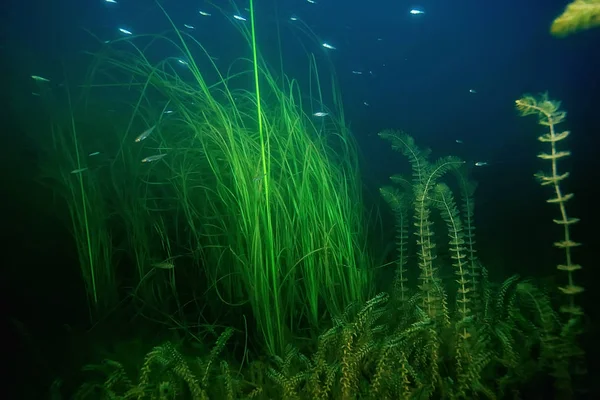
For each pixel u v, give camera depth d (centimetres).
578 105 672
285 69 692
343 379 218
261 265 287
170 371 232
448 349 246
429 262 281
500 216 518
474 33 884
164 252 394
